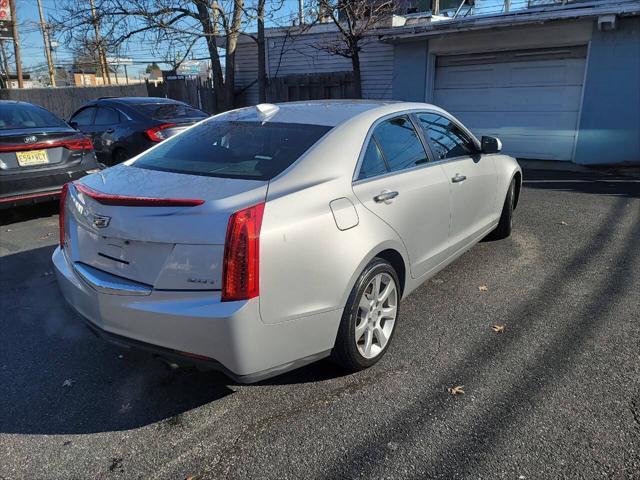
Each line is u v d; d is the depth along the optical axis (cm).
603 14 944
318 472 238
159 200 259
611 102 1023
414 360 330
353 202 301
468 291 434
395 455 247
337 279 280
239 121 368
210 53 1381
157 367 333
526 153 1168
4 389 312
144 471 243
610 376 304
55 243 598
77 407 293
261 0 1163
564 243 549
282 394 299
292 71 1547
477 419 270
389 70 1352
